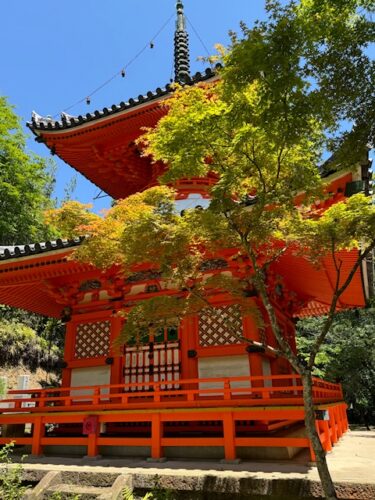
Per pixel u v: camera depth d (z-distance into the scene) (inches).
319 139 213.8
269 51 180.9
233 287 264.7
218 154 224.1
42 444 378.3
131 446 362.0
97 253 271.1
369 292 520.1
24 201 922.1
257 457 316.8
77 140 557.6
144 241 238.1
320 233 222.1
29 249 411.2
